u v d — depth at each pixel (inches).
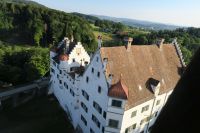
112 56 1758.1
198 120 189.8
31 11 6934.1
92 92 1883.6
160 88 1926.7
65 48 2637.8
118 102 1611.7
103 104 1720.0
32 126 2357.3
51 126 2357.3
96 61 1761.8
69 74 2368.4
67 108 2502.5
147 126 1958.7
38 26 6579.7
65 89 2506.2
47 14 6919.3
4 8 7317.9
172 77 2126.0
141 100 1728.6
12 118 2506.2
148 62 1984.5
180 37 5359.3
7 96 2723.9
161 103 2001.7
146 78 1879.9
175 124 203.9
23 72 3368.6
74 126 2325.3
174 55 2298.2
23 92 2942.9
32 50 3969.0
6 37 6638.8
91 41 6599.4
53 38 6510.8
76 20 7071.9
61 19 6934.1
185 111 198.7
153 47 2116.1
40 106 2738.7
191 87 199.0
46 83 3152.1
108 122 1696.6
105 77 1662.2
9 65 3398.1
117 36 7854.3
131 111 1690.5
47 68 3521.2
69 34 6378.0
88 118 2022.6
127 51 1866.4
